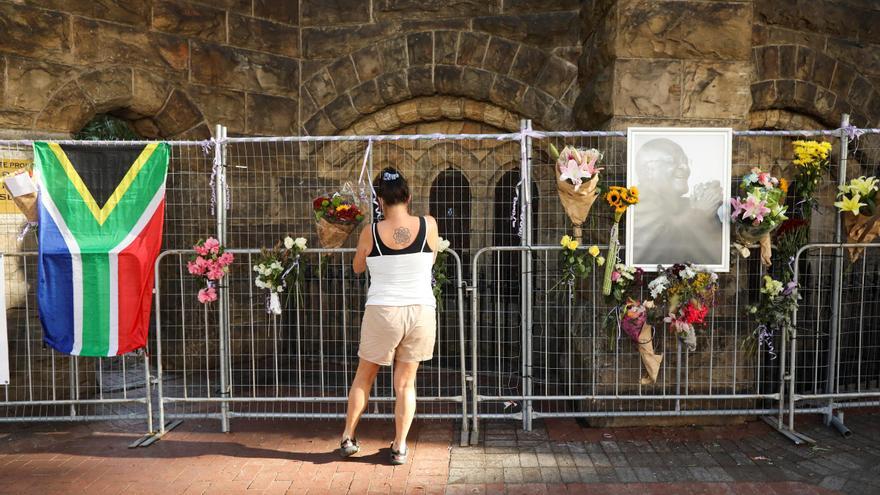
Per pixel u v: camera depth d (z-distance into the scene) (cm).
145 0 573
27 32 509
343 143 671
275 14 651
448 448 433
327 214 445
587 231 484
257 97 645
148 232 446
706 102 468
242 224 646
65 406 535
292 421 493
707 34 464
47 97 522
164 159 446
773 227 424
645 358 446
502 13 639
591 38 557
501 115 655
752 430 462
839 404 462
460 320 447
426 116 668
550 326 621
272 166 657
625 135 442
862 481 373
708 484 372
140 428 477
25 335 532
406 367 401
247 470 397
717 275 462
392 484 376
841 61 631
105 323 442
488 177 671
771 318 443
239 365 650
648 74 466
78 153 443
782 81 618
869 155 634
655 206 444
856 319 597
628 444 438
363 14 657
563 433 461
